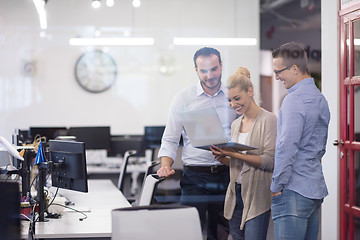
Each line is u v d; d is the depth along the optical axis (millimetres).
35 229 2684
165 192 5039
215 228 4117
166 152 4332
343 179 3988
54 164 3078
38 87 7523
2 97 7449
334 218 4117
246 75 4328
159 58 7680
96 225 2791
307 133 2895
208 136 3600
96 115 7613
